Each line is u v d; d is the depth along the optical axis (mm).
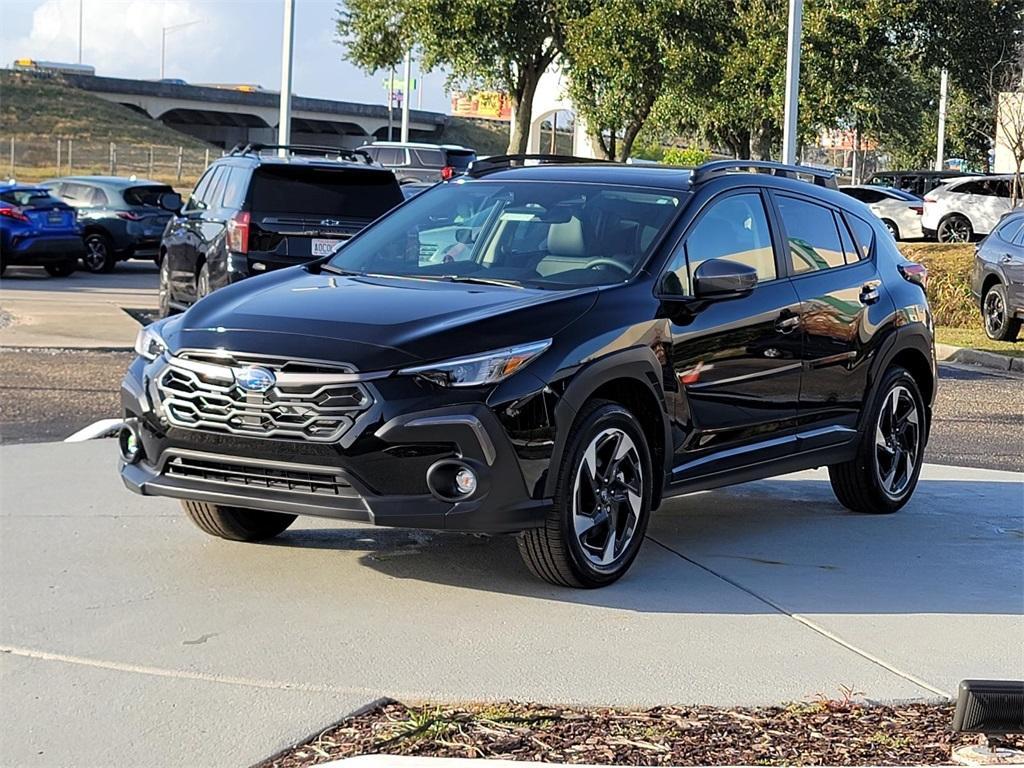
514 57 33469
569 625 5566
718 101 35125
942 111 49156
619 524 6199
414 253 6977
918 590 6332
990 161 57781
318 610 5664
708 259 6680
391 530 7102
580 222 6766
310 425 5559
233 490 5770
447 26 33125
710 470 6680
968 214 33438
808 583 6387
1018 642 5562
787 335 7090
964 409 12930
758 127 36625
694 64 32875
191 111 111438
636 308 6219
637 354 6098
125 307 18594
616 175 7145
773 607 5957
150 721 4418
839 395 7539
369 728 4402
